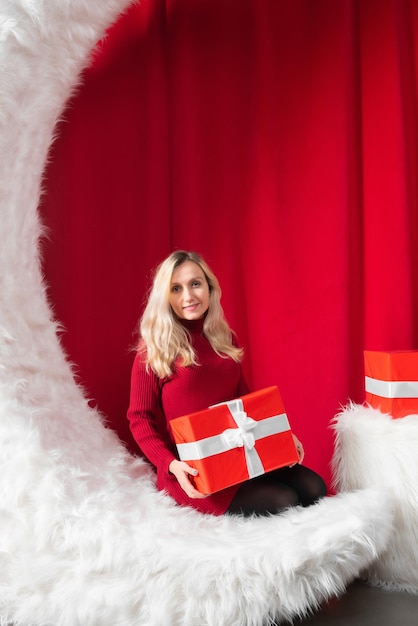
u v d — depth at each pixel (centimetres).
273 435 155
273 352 226
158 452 162
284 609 134
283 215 226
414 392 170
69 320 216
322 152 224
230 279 226
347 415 176
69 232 217
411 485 157
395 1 220
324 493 167
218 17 226
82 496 144
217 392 172
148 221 219
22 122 175
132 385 175
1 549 136
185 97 223
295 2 226
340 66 221
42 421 161
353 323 225
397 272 222
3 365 162
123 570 132
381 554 158
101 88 219
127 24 220
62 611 133
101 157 219
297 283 226
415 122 226
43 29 171
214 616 129
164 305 171
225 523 147
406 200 221
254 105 228
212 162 227
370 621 141
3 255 173
